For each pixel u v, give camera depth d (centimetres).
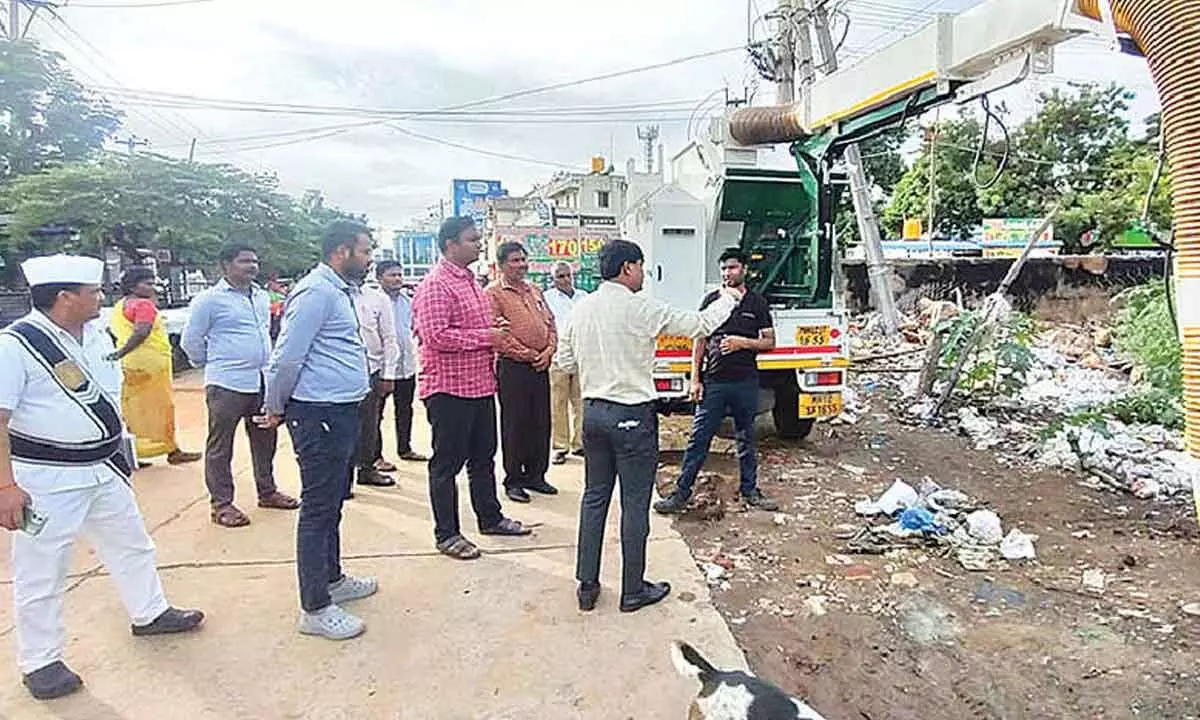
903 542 492
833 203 763
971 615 393
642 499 383
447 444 446
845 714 309
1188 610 394
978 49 505
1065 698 319
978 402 923
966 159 2986
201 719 295
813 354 704
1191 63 243
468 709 301
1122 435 750
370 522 516
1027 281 1834
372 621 373
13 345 296
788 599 410
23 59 2295
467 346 441
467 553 449
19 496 288
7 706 302
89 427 316
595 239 2219
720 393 542
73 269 310
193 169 2436
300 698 308
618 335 373
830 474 654
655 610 386
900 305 1872
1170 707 312
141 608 353
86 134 2491
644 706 303
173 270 2347
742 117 775
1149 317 949
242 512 521
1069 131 3030
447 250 444
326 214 4819
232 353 506
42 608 309
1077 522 532
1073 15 433
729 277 542
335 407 355
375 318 596
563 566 441
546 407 573
